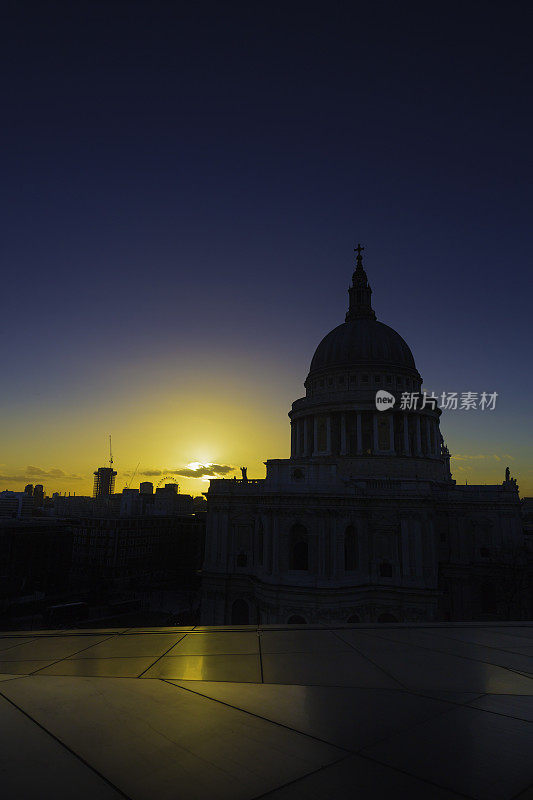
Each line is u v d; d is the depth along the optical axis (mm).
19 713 7848
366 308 111688
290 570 62281
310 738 6945
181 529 182000
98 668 10516
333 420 88062
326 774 5871
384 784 5625
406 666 10727
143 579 155625
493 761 6270
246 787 5551
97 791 5438
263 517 65750
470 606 76688
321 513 62000
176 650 12023
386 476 82812
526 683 9641
